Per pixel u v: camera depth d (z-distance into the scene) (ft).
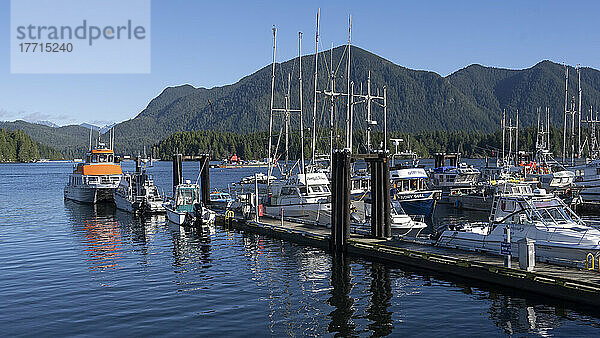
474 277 88.02
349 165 114.11
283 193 161.99
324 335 66.33
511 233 94.48
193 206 165.37
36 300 81.35
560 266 84.58
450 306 76.48
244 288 87.86
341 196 113.60
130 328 69.05
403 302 78.89
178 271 100.53
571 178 210.38
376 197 117.08
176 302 80.18
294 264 104.78
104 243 132.46
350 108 179.83
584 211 178.81
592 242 83.66
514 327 67.92
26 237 143.33
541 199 95.55
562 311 72.79
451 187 234.79
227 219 158.40
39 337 66.08
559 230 88.94
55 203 245.04
